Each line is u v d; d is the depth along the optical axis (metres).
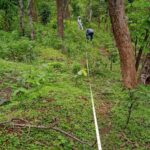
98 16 37.25
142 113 8.73
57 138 6.59
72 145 6.51
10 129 6.76
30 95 8.30
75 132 7.08
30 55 15.48
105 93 10.31
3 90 9.64
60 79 11.44
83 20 36.97
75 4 41.66
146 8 11.08
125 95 9.79
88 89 10.77
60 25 22.00
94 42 25.80
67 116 7.82
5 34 20.02
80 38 25.58
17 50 15.66
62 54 18.30
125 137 7.34
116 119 8.17
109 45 23.77
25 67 12.71
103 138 7.16
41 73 8.95
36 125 6.93
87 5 39.78
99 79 12.77
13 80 10.67
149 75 11.55
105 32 35.09
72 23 31.94
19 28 22.78
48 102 8.52
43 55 17.06
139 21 11.02
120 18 9.77
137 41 11.58
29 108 8.09
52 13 36.56
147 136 7.48
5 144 6.20
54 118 7.55
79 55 19.19
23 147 6.17
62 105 8.38
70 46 20.88
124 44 9.98
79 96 9.47
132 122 8.08
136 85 10.23
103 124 7.80
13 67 12.55
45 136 6.64
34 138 6.52
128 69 10.16
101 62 16.83
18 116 7.51
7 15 23.39
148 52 11.25
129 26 11.32
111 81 12.76
